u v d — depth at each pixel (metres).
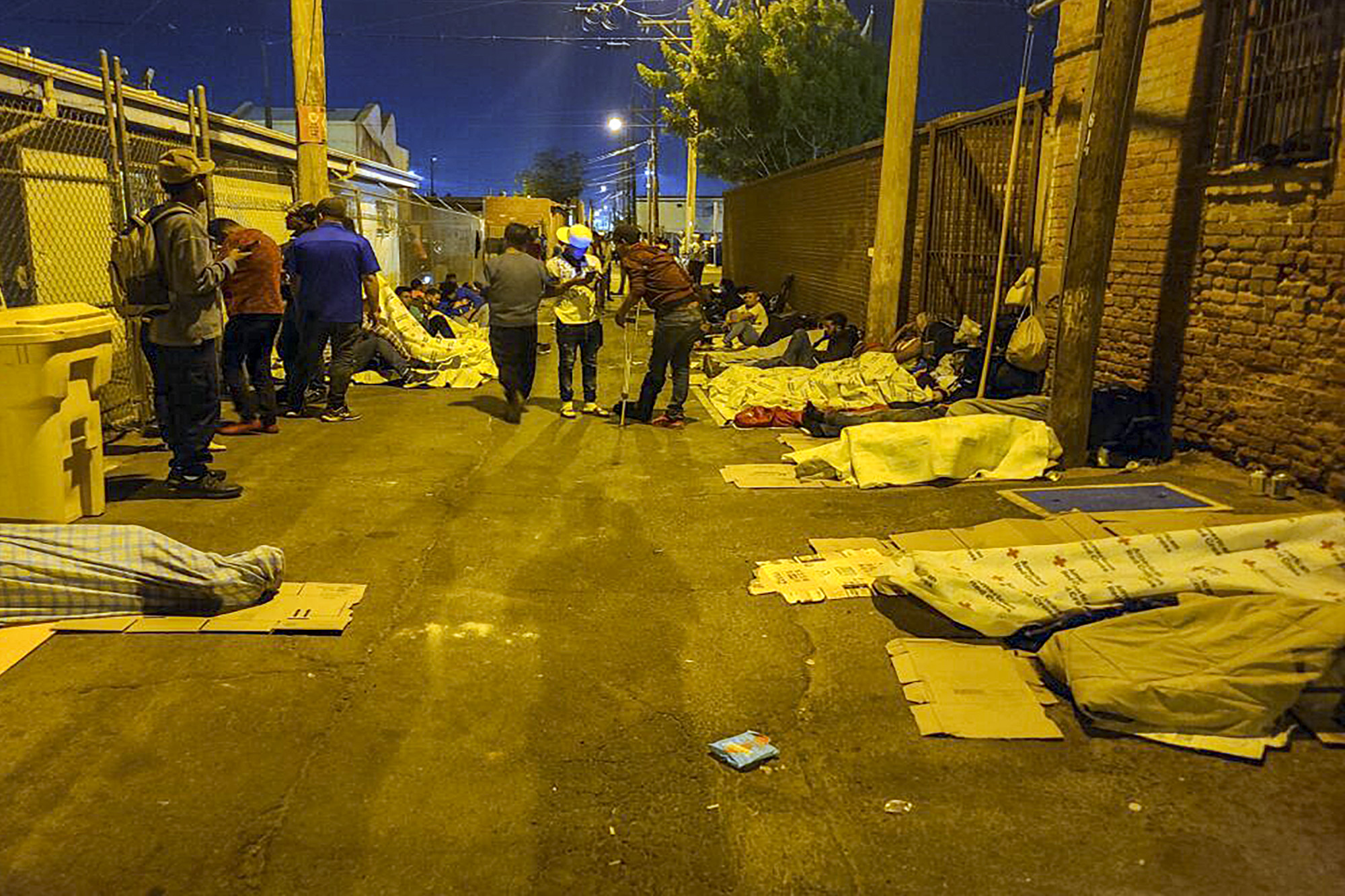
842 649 4.11
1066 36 8.55
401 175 24.72
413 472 6.84
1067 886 2.67
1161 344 7.41
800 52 27.11
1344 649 3.45
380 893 2.62
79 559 4.13
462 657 4.00
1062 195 8.62
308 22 10.34
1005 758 3.29
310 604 4.39
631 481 6.71
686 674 3.89
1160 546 4.30
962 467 6.73
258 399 7.99
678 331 8.34
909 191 12.08
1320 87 5.89
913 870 2.74
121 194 7.59
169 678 3.73
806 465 6.73
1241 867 2.74
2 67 8.24
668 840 2.86
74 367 5.24
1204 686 3.39
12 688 3.63
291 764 3.21
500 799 3.04
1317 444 6.02
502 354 8.61
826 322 12.25
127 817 2.91
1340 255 5.77
